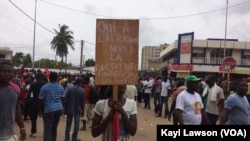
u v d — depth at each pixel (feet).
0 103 17.66
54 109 30.91
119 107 15.33
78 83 34.88
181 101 22.33
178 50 182.29
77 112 34.22
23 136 19.57
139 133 42.83
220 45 195.72
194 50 198.49
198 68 190.08
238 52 199.82
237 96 23.32
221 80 72.02
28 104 48.47
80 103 34.35
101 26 15.93
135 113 15.99
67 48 304.09
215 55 198.59
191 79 22.34
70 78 54.60
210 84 33.04
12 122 18.16
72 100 34.01
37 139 36.45
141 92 83.46
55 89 31.17
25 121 48.96
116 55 15.94
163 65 268.62
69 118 34.35
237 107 23.11
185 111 22.30
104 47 15.93
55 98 31.14
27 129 42.47
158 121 55.26
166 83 61.67
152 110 73.92
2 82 18.06
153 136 41.22
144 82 77.25
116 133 15.24
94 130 15.83
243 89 23.21
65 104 34.19
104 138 15.89
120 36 15.97
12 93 18.13
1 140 17.70
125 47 15.97
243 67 196.24
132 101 16.15
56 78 31.60
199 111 22.48
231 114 23.34
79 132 42.06
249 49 197.26
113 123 15.35
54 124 31.76
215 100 32.37
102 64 15.90
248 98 35.17
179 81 35.99
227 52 199.82
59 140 36.35
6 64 18.24
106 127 15.80
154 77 78.38
